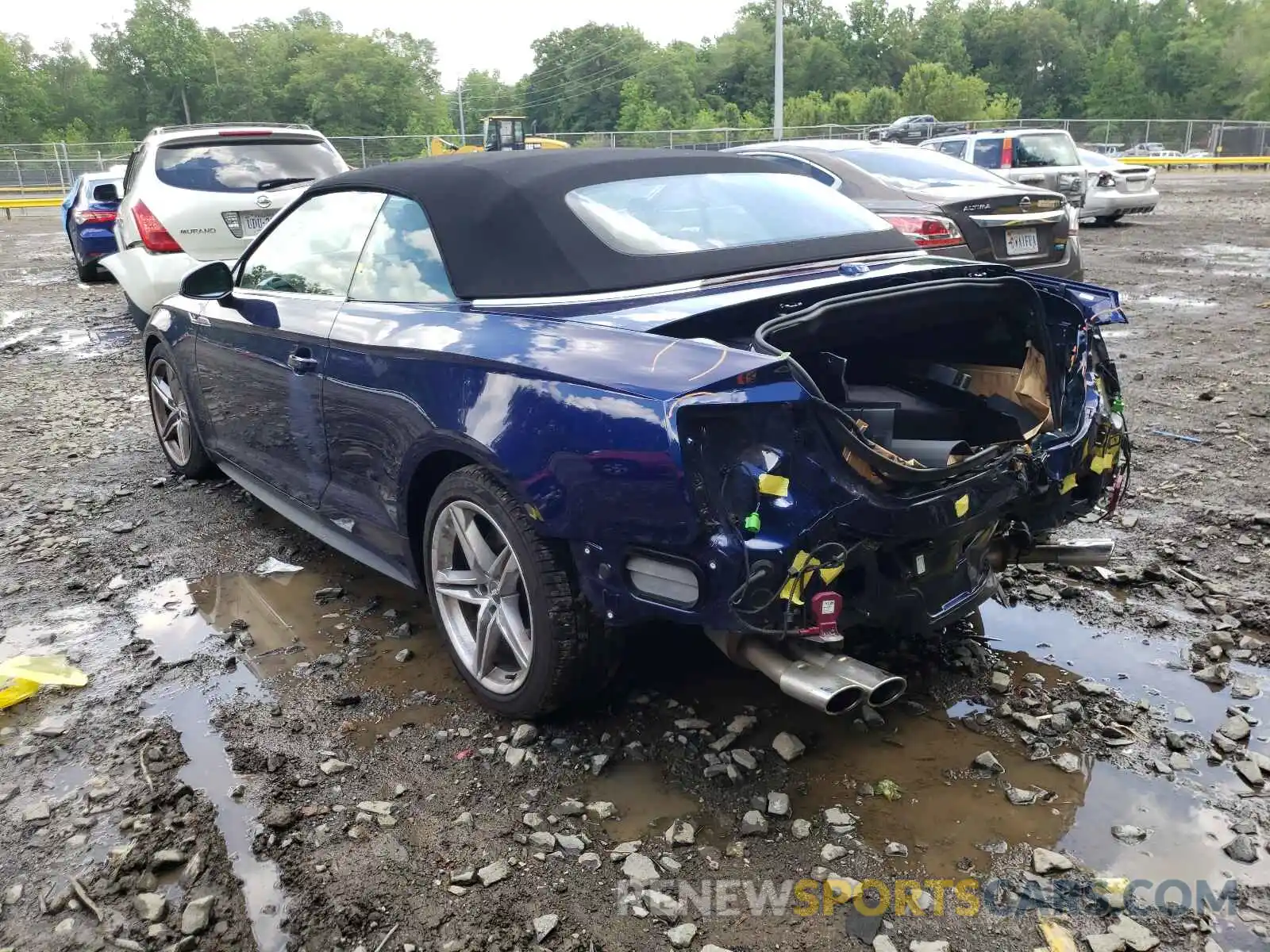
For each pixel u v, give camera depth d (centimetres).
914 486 247
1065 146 1617
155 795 269
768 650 254
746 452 233
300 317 375
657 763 277
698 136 4284
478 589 305
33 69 9481
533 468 261
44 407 721
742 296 271
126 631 369
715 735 288
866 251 336
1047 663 321
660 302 279
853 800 259
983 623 349
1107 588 372
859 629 342
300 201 409
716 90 11219
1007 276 301
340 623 372
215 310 445
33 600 398
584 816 256
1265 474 478
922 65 6531
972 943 211
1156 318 889
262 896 232
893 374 343
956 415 311
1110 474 319
